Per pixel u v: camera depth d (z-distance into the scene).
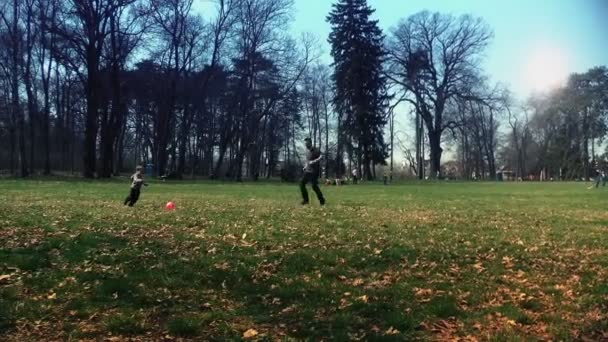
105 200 19.78
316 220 13.44
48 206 16.23
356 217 14.29
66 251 8.99
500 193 31.42
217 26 58.78
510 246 10.26
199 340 5.62
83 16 46.81
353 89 64.31
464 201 22.56
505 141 113.50
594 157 93.62
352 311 6.46
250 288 7.24
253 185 42.09
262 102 65.88
